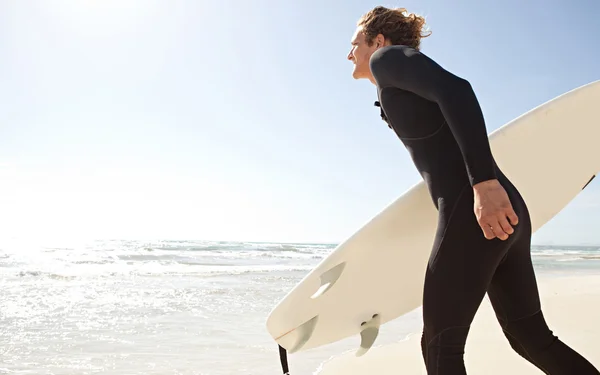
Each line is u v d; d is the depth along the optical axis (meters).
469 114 1.19
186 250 21.55
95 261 12.90
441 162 1.35
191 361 3.03
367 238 1.63
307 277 1.75
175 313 4.70
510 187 1.37
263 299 5.78
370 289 1.80
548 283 8.27
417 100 1.36
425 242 1.70
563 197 1.94
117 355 3.13
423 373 2.76
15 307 4.73
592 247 64.06
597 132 1.81
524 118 1.68
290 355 3.26
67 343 3.41
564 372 1.38
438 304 1.28
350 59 1.77
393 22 1.62
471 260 1.26
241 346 3.46
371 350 3.33
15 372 2.73
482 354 3.01
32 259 12.74
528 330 1.41
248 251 22.11
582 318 4.16
